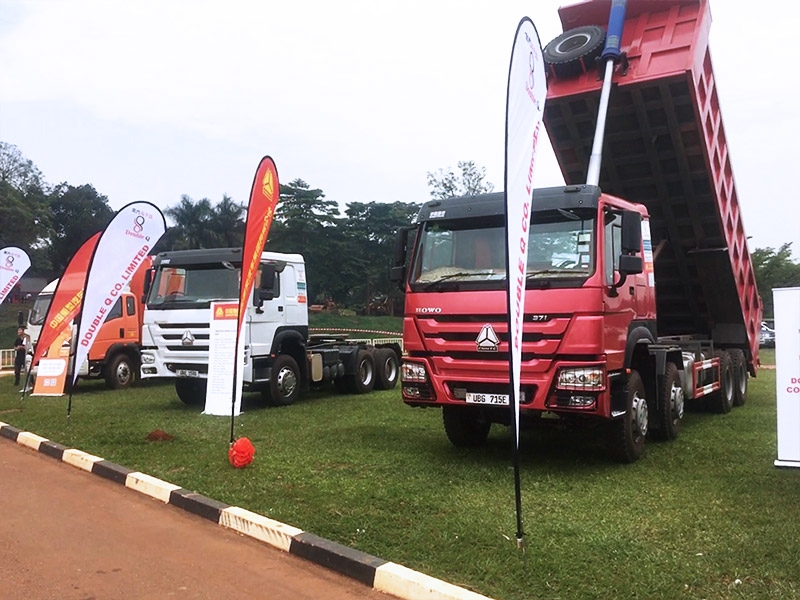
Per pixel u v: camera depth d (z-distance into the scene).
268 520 5.12
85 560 4.64
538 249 6.60
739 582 3.83
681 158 8.90
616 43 8.39
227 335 9.89
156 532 5.26
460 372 6.73
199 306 11.02
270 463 6.99
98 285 10.03
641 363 7.73
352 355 13.60
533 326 6.36
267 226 7.85
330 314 49.34
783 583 3.80
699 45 8.26
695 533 4.66
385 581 4.10
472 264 6.82
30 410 11.41
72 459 7.71
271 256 11.58
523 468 6.77
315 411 10.91
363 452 7.54
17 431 9.43
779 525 4.80
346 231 52.31
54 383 12.91
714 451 7.43
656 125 8.78
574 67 8.75
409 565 4.24
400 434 8.70
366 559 4.32
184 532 5.26
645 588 3.78
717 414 10.45
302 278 12.35
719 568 4.03
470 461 7.09
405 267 7.38
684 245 9.81
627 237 6.52
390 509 5.35
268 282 10.98
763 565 4.06
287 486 6.07
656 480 6.20
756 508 5.23
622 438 6.79
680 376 8.56
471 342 6.61
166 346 11.32
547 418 7.22
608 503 5.45
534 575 4.00
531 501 5.55
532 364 6.34
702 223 9.48
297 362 12.27
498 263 6.68
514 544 4.48
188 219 50.03
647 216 7.84
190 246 49.66
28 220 54.91
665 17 8.62
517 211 4.55
